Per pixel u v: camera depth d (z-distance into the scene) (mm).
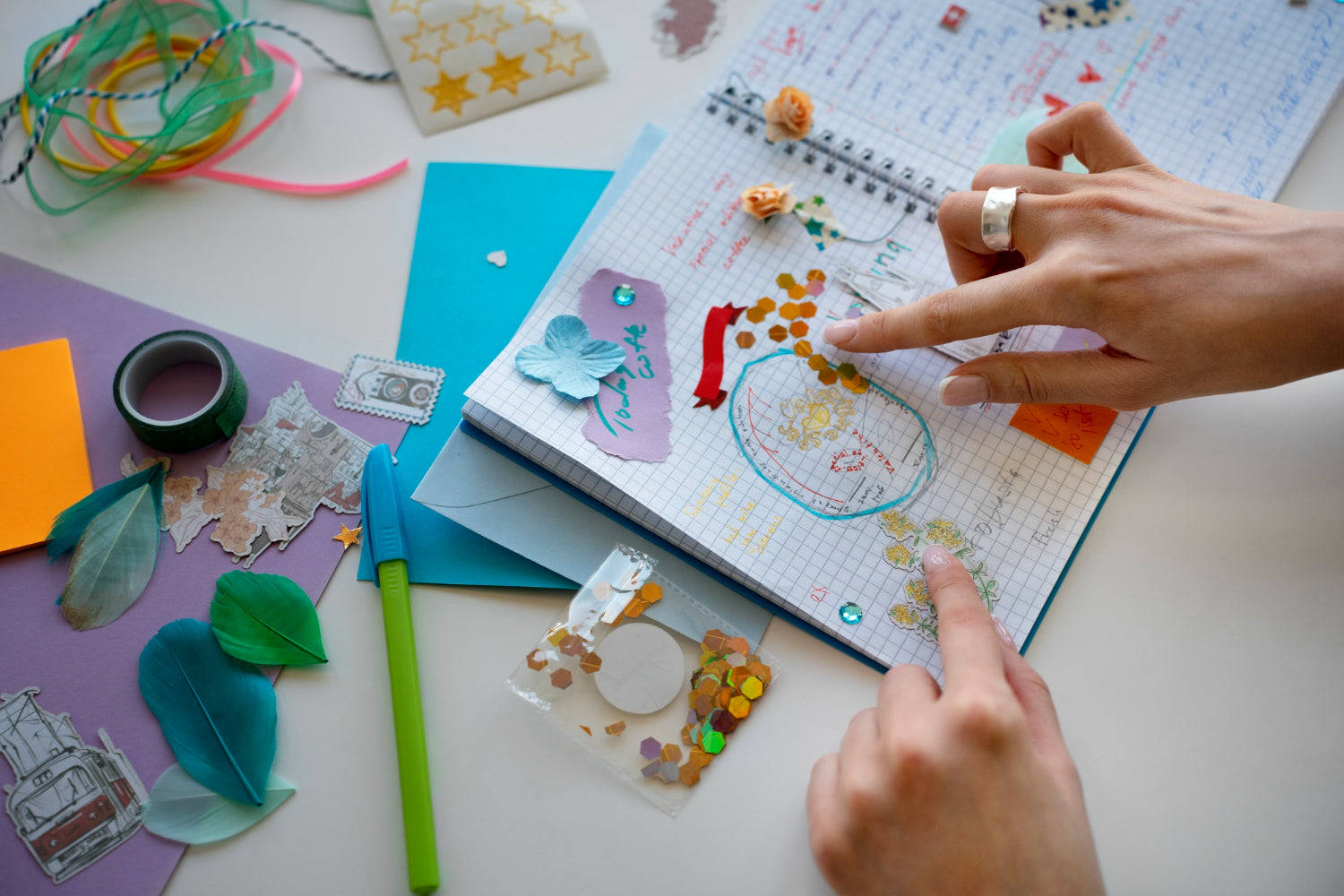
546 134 866
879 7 897
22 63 860
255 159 844
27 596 703
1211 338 634
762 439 736
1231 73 863
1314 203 823
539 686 676
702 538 701
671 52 900
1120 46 877
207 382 769
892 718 587
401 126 862
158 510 728
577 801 660
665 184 817
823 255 801
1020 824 551
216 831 645
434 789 660
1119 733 679
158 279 802
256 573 710
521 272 815
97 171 826
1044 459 736
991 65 876
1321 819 659
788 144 837
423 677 689
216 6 866
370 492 711
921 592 698
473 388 716
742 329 772
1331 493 733
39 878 630
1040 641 702
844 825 573
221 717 669
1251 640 702
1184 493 739
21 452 739
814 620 690
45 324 781
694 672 687
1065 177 712
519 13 883
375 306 803
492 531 721
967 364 710
